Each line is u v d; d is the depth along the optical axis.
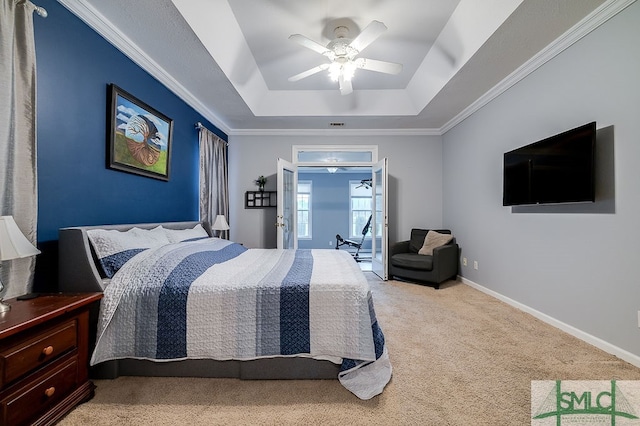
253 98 3.94
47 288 1.83
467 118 4.09
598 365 1.88
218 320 1.68
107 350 1.65
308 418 1.41
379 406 1.50
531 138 2.82
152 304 1.68
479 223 3.79
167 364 1.74
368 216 8.66
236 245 3.04
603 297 2.10
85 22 2.08
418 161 5.02
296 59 3.35
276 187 5.03
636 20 1.87
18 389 1.18
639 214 1.86
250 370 1.72
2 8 1.50
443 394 1.59
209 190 4.06
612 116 2.02
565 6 2.03
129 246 1.98
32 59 1.63
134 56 2.54
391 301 3.30
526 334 2.38
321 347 1.68
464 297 3.46
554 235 2.55
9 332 1.11
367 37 2.32
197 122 3.83
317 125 4.77
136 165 2.60
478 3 2.30
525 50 2.57
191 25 2.25
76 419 1.39
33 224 1.65
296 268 2.16
